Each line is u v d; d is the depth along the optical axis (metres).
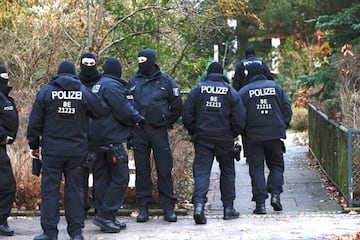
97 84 19.80
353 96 28.39
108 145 19.52
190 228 20.00
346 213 22.23
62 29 30.39
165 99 20.91
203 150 20.98
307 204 24.55
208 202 25.47
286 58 61.97
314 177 29.88
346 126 26.78
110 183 19.78
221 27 31.48
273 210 23.23
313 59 57.31
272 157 22.92
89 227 20.39
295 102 52.16
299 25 60.91
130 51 30.83
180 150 24.42
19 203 22.80
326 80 33.22
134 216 22.05
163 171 21.03
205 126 20.84
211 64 21.39
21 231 20.02
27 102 26.95
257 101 22.36
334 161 26.77
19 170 22.86
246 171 31.75
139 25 30.56
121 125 19.77
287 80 60.12
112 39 30.89
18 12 31.36
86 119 18.59
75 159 18.12
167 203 21.16
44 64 29.78
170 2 29.44
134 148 20.97
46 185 18.02
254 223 20.56
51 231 18.02
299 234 18.77
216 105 20.83
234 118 20.95
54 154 17.91
